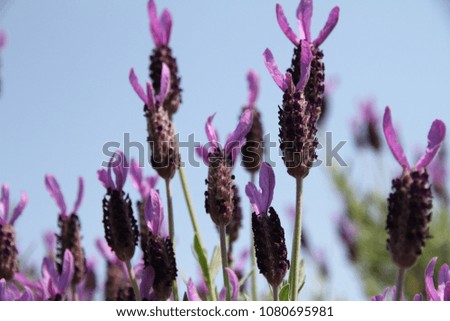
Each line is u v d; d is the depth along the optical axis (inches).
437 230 37.2
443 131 17.0
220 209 19.0
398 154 17.1
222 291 18.2
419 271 37.2
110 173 19.1
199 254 20.1
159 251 18.7
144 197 20.8
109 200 19.1
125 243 19.0
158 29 21.5
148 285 18.8
